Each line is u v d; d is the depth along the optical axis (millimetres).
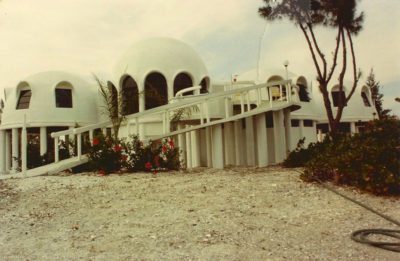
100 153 10297
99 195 7090
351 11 14844
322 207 5715
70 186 8078
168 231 4684
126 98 14953
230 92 12453
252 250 3893
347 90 28047
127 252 3973
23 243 4449
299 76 23469
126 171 10578
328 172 7754
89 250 4086
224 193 6859
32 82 21312
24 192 7613
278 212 5484
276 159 14555
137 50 20219
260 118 13609
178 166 11266
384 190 6293
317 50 15641
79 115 22000
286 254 3736
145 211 5766
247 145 15148
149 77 19484
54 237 4656
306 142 23500
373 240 4160
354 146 7258
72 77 22844
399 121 7172
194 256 3775
